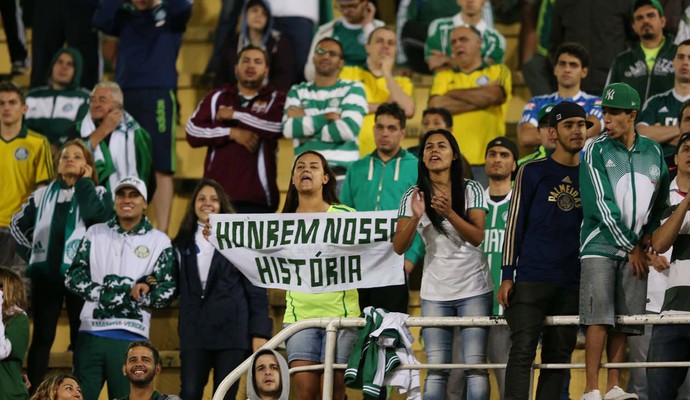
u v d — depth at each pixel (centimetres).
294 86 2967
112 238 2597
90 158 2811
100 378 2547
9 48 3619
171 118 3275
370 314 2138
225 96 3000
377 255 2222
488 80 3111
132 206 2600
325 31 3278
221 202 2584
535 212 2078
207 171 2962
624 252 2030
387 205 2648
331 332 2138
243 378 2631
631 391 2439
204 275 2539
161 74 3300
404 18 3472
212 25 3747
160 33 3331
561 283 2058
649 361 2169
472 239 2167
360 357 2105
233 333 2500
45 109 3262
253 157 2952
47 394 2334
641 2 3052
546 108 2725
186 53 3631
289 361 2214
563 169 2091
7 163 3036
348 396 2625
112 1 3359
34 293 2753
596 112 2867
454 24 3300
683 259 2164
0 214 3014
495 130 3081
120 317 2555
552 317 2055
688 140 2350
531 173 2094
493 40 3256
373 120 3095
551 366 2039
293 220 2253
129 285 2564
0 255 2992
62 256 2752
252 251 2259
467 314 2198
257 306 2522
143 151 3055
